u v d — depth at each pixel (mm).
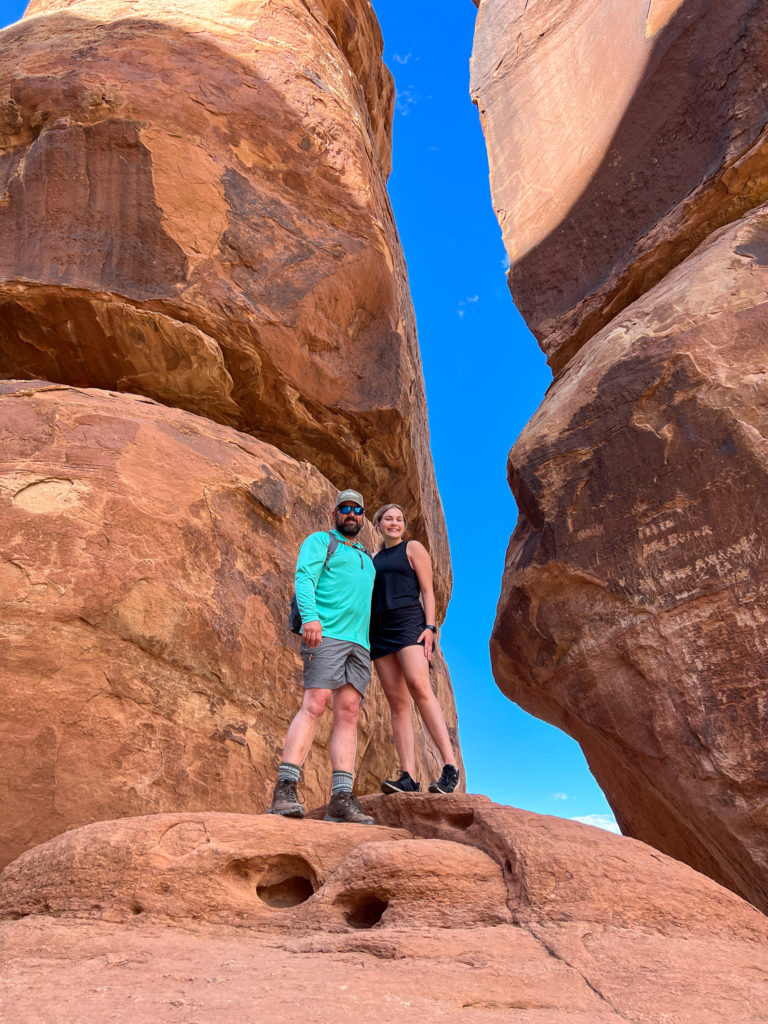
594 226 7902
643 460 5543
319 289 7531
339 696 4371
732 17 7051
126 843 3309
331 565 4488
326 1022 2084
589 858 3250
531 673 5855
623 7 8570
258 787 5434
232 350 7027
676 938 2951
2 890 3352
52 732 4719
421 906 3115
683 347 5602
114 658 5043
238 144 7676
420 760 8172
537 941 2840
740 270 5781
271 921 3184
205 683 5398
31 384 5992
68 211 6875
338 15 10367
